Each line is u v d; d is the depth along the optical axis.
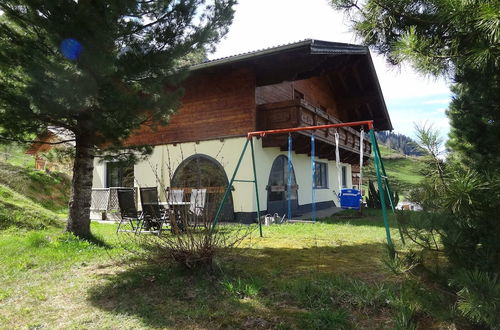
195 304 3.13
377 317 2.80
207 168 10.30
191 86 10.70
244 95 9.80
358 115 19.06
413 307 2.60
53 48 5.04
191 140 10.59
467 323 2.18
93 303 3.20
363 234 7.23
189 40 6.00
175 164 10.84
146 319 2.81
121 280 3.83
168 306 3.09
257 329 2.62
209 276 3.86
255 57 8.74
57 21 4.70
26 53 4.78
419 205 2.13
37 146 6.07
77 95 4.75
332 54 9.72
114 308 3.07
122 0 4.89
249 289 3.35
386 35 2.56
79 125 5.71
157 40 5.82
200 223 4.40
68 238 5.62
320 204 14.62
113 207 10.80
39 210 8.02
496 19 1.77
